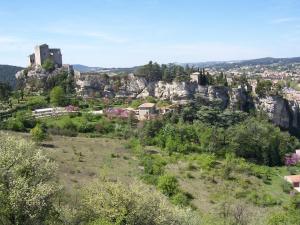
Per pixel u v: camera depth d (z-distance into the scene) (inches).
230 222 2456.9
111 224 1508.4
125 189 1688.0
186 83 6884.8
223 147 4731.8
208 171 3754.9
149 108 5964.6
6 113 5334.6
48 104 6333.7
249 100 7145.7
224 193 3203.7
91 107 6382.9
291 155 4938.5
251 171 4018.2
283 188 3641.7
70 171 2999.5
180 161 4040.4
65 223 1568.7
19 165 1525.6
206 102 6712.6
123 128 5177.2
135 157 3919.8
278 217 2583.7
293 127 7273.6
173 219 1753.2
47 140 4165.8
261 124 5438.0
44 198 1487.5
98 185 1707.7
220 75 7475.4
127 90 7450.8
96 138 4694.9
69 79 7440.9
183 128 4948.3
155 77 7559.1
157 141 4692.4
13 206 1357.0
